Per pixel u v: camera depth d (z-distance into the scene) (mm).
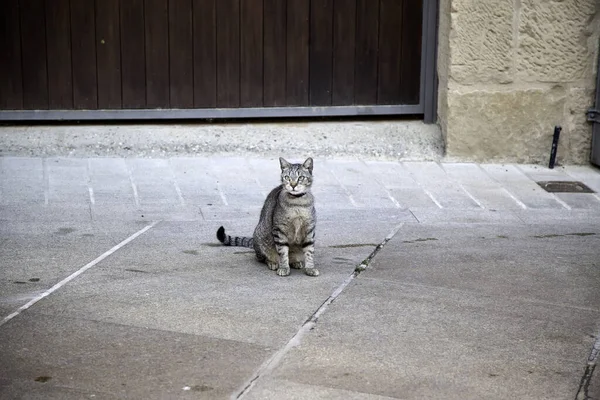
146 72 8062
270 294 6219
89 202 7230
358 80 8180
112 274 6375
